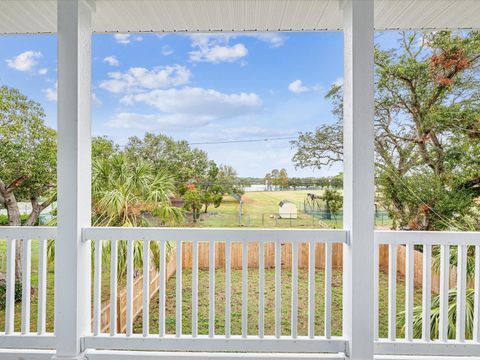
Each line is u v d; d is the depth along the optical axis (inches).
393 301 85.5
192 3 95.7
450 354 84.6
